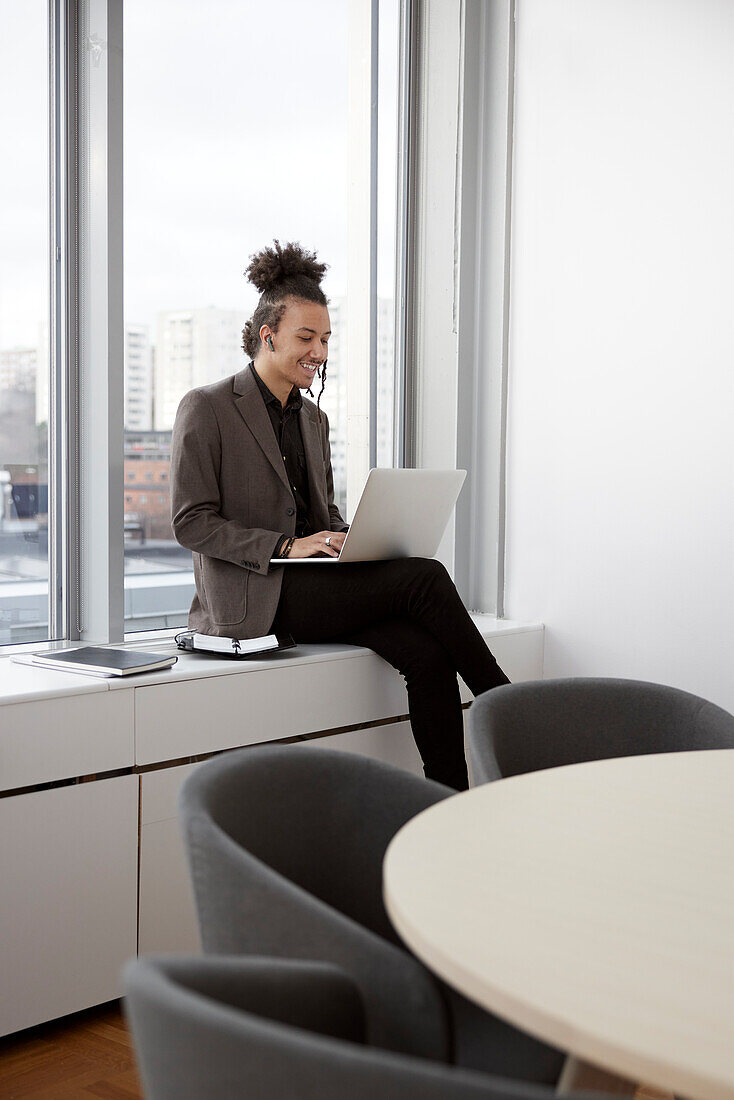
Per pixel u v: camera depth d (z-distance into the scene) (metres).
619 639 3.44
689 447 3.24
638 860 1.15
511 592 3.74
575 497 3.54
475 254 3.79
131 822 2.40
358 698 2.91
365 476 3.78
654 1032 0.80
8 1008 2.21
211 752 2.58
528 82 3.62
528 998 0.85
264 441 2.93
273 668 2.70
